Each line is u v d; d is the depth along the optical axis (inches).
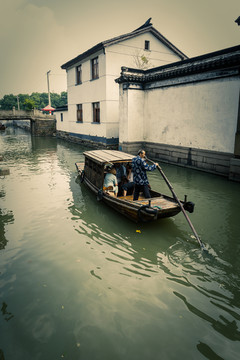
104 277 160.9
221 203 288.5
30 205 288.2
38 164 532.7
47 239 209.9
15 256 185.8
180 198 303.7
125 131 576.1
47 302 141.0
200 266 171.5
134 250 191.8
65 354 111.0
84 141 848.9
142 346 114.0
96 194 293.9
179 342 115.7
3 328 124.6
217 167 422.3
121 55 681.0
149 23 693.3
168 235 215.5
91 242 204.5
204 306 136.3
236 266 171.6
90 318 129.7
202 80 430.0
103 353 111.1
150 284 153.8
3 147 818.8
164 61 766.5
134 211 216.5
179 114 487.2
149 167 234.5
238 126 371.9
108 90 678.5
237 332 120.6
